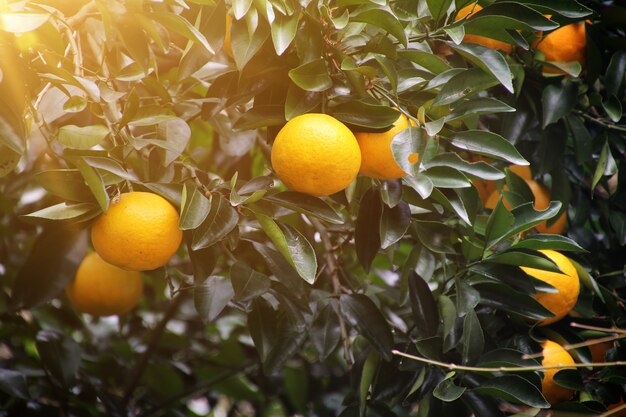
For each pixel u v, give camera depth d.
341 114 0.98
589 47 1.13
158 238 0.97
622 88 1.16
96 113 0.99
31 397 1.25
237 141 1.25
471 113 1.00
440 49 1.13
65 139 0.97
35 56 0.99
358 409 1.11
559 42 1.14
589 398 1.10
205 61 1.01
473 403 1.05
